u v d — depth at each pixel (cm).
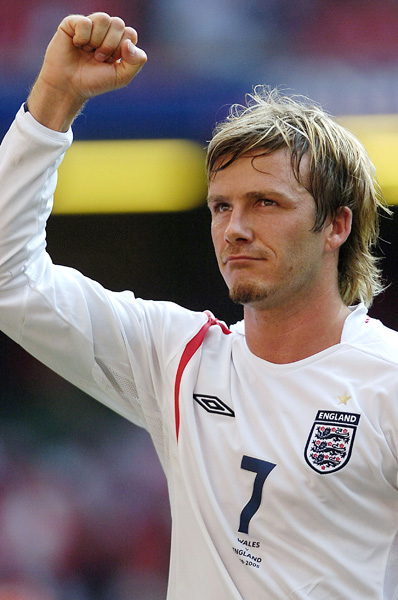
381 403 646
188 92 2261
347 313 710
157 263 2569
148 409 751
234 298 675
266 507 650
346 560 637
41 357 765
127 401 767
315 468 637
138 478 2444
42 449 2528
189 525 689
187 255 2561
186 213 2522
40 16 2302
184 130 2245
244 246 664
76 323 720
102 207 2216
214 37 2291
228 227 663
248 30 2302
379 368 663
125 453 2506
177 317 765
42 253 726
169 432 725
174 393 717
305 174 668
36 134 676
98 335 736
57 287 723
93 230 2547
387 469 636
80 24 637
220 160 676
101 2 2311
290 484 643
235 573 657
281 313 684
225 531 658
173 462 716
